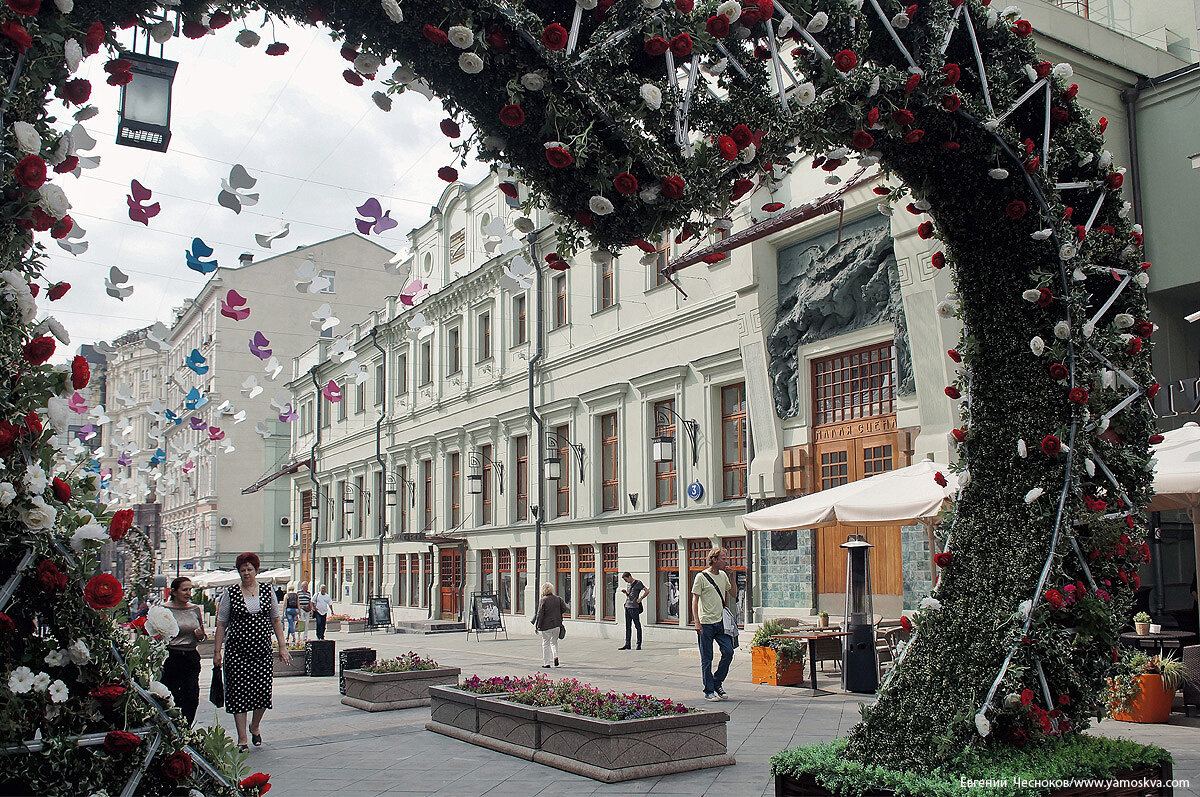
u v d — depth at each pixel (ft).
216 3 12.89
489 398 101.81
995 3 51.85
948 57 16.74
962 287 17.71
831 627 48.88
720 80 14.29
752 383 65.82
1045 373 16.61
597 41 12.98
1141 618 37.65
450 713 33.19
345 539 140.36
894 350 56.03
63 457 11.10
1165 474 30.76
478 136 14.03
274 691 48.42
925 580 52.90
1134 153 54.29
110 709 10.88
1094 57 53.78
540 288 92.32
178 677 28.25
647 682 48.39
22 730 10.28
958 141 16.22
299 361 163.22
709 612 40.55
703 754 26.22
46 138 11.08
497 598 93.15
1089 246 16.97
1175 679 31.50
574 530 85.25
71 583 10.62
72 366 10.88
